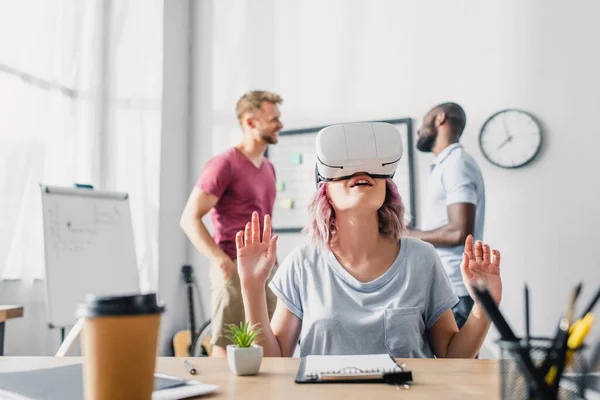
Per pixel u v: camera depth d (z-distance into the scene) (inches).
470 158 100.0
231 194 97.4
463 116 106.8
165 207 125.1
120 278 95.9
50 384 27.6
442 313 45.6
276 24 131.3
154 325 20.4
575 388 19.8
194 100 137.0
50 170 102.3
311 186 122.3
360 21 123.2
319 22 127.1
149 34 125.5
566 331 18.9
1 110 92.7
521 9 109.6
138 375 19.8
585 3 105.2
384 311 43.0
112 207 99.3
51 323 83.4
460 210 95.3
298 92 127.0
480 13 112.7
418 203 112.7
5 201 92.2
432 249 46.9
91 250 92.5
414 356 42.7
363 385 28.9
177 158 130.9
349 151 42.8
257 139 100.9
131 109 121.3
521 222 105.1
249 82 132.5
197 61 137.7
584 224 101.6
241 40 134.3
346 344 43.1
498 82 109.8
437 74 115.0
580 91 104.1
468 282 39.3
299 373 31.0
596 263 100.3
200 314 129.6
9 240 92.6
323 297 44.7
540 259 103.4
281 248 123.6
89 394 19.9
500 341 19.4
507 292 104.6
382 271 45.5
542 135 105.3
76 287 88.0
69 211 91.4
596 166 101.9
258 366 32.7
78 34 110.4
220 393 27.4
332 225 46.3
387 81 119.3
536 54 107.7
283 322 46.2
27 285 94.9
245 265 41.5
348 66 123.1
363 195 43.5
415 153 114.3
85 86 112.8
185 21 137.0
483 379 30.1
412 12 118.5
